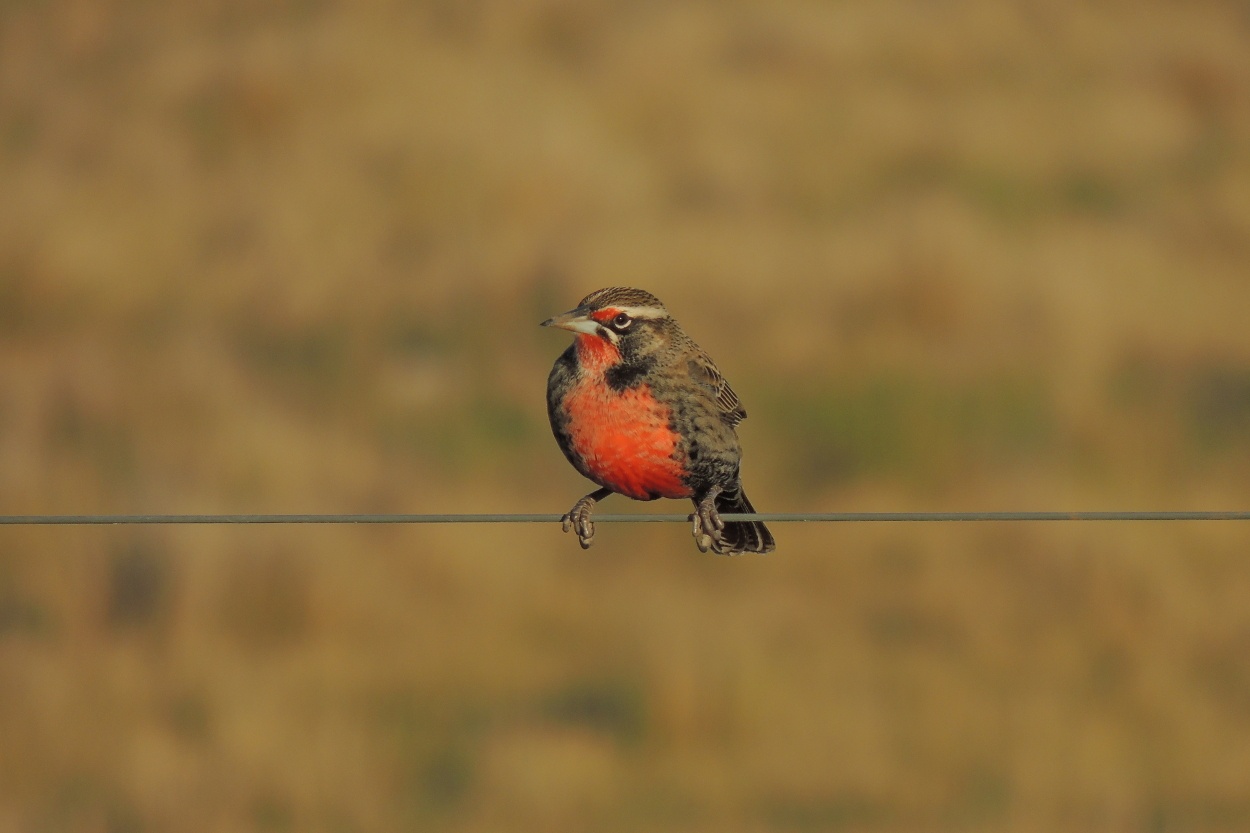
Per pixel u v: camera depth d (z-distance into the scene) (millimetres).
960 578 12984
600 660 12469
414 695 12094
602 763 11352
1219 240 21922
